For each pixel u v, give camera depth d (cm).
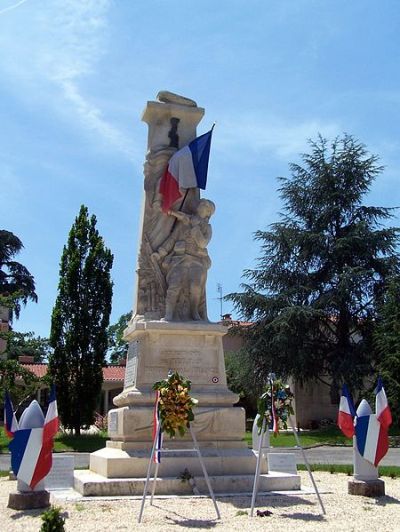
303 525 778
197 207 1305
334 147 3812
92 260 3056
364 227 3544
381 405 1026
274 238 3675
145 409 1110
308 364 3466
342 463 1734
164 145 1359
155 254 1274
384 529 754
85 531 737
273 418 891
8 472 1479
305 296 3575
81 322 2980
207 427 1132
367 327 3478
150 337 1188
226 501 955
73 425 2912
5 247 5081
